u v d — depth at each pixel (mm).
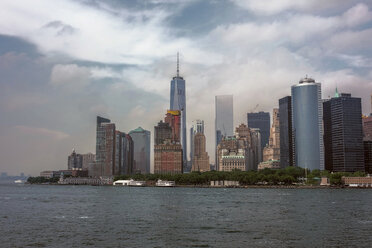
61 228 126250
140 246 98062
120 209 190875
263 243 100938
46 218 153625
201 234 114000
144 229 123625
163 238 108062
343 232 116188
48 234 114812
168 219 148875
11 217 157625
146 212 175125
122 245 99250
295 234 113250
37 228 126312
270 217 153375
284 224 133250
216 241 103625
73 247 97375
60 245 99500
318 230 120125
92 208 197500
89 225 132875
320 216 155625
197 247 96812
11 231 120500
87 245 99438
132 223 137500
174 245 99062
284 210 180750
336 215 159000
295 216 156125
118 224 135000
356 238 106875
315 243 100688
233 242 102312
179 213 170250
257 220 144250
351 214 162375
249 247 96438
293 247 96375
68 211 182000
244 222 139000
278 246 97438
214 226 129375
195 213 170125
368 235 111188
